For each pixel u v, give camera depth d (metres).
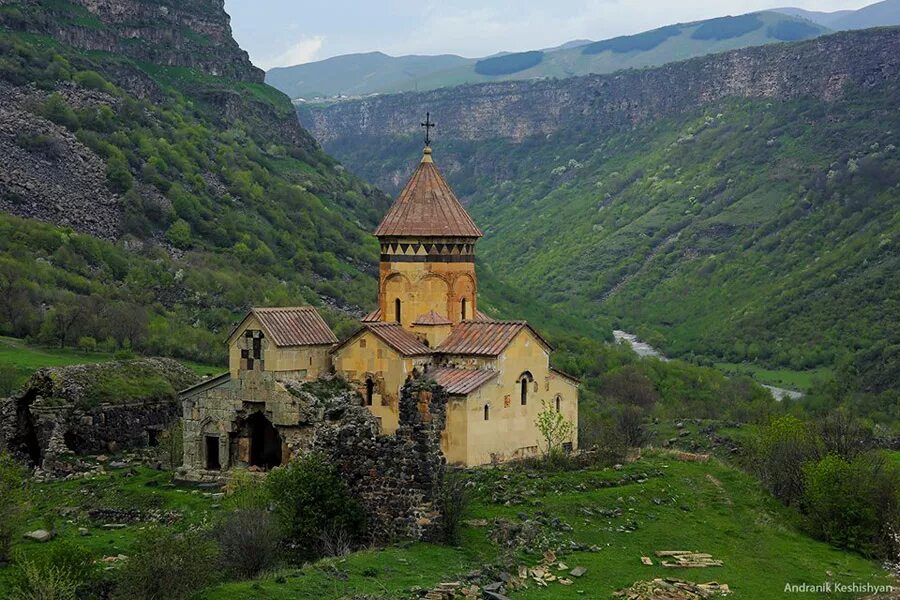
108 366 85.81
